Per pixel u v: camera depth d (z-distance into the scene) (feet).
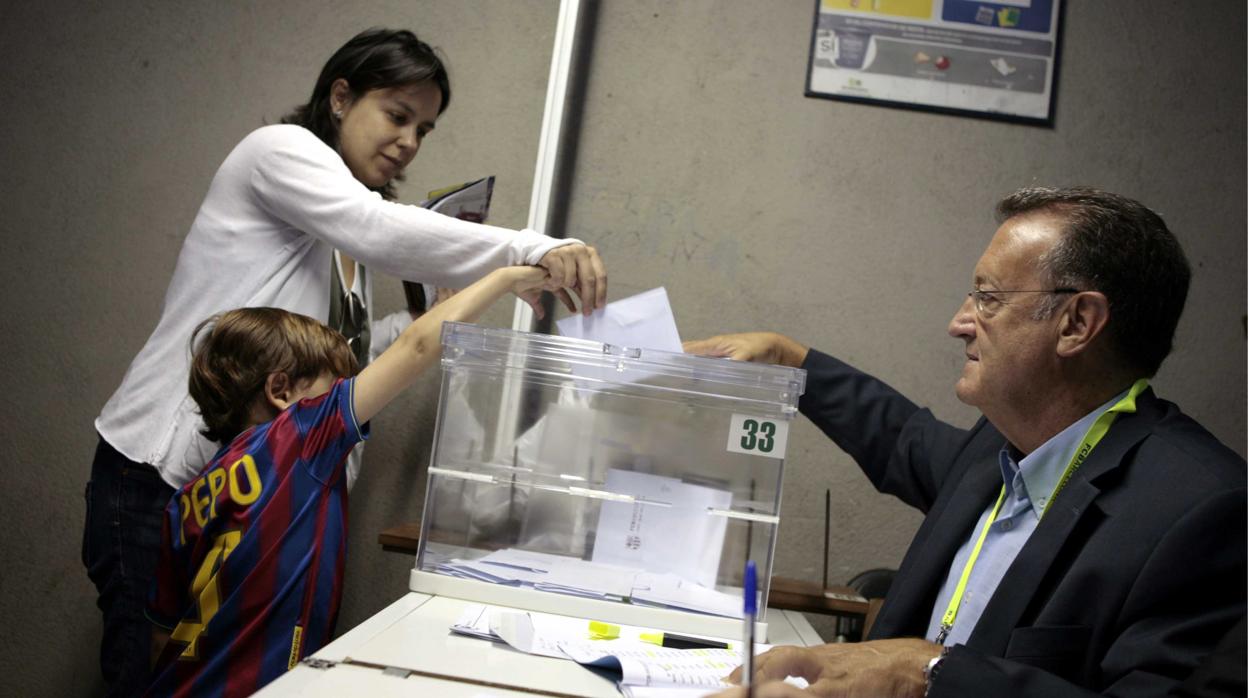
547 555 3.93
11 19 7.05
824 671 3.13
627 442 3.94
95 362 6.91
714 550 3.91
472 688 2.78
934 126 6.89
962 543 4.06
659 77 6.95
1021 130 6.89
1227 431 6.70
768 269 6.85
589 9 6.99
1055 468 3.71
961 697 2.96
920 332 6.81
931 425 4.99
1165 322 3.67
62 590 6.82
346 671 2.81
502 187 6.93
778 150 6.90
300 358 4.72
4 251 6.97
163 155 6.98
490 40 7.00
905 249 6.85
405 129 5.80
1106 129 6.87
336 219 5.07
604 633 3.59
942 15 6.92
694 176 6.90
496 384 3.97
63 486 6.85
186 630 4.15
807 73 6.91
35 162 7.00
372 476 6.86
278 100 6.98
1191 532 3.07
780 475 3.91
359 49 5.71
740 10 6.96
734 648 3.59
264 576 4.12
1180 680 2.85
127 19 7.02
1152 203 6.83
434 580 3.87
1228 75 6.88
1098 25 6.91
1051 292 3.62
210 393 4.68
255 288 5.36
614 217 6.90
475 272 4.93
